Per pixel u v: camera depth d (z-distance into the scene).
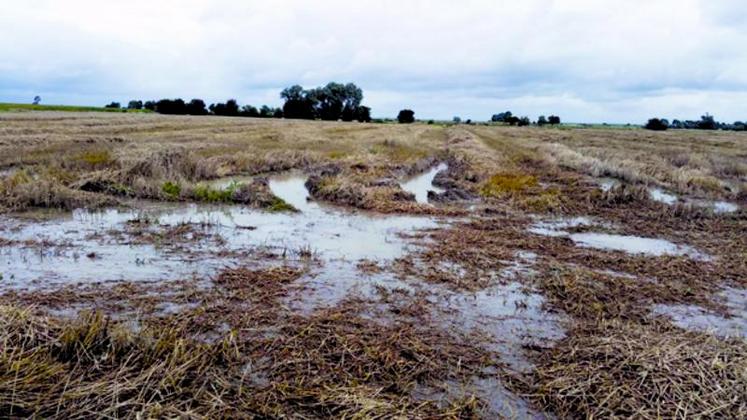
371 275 6.41
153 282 5.79
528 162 21.80
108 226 8.25
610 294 5.95
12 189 9.65
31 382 3.37
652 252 8.01
